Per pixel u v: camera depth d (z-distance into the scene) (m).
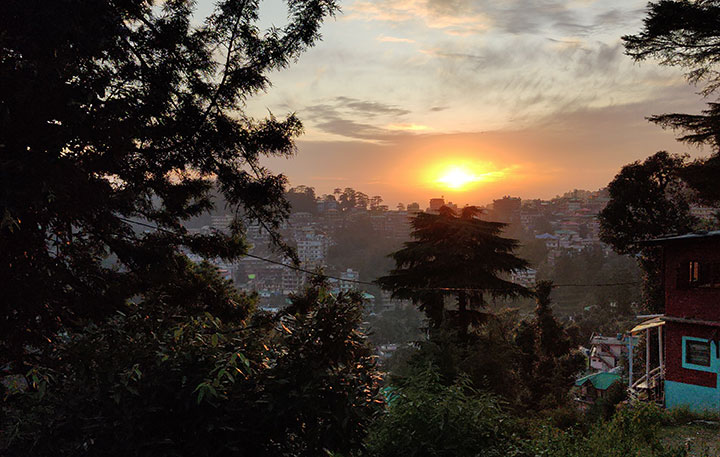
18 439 4.08
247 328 5.17
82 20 8.48
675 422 14.40
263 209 15.61
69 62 8.10
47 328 7.80
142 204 13.34
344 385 4.86
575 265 154.00
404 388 6.03
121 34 9.69
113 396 4.01
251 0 13.41
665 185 33.34
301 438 4.96
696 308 17.73
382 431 5.55
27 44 7.64
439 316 21.92
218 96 13.52
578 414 17.94
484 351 18.23
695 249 17.89
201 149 13.89
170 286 13.17
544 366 35.62
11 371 6.21
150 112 11.48
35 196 6.97
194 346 4.69
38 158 7.23
